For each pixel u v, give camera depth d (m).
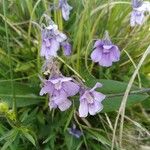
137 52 0.13
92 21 0.13
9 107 0.12
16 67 0.12
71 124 0.12
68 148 0.11
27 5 0.13
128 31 0.13
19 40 0.13
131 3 0.11
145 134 0.12
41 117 0.12
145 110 0.13
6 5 0.13
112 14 0.13
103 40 0.11
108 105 0.11
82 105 0.10
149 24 0.13
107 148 0.12
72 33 0.13
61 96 0.10
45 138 0.12
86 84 0.11
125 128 0.12
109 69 0.12
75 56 0.12
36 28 0.13
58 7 0.12
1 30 0.13
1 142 0.11
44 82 0.10
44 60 0.12
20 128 0.11
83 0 0.13
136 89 0.11
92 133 0.12
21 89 0.12
